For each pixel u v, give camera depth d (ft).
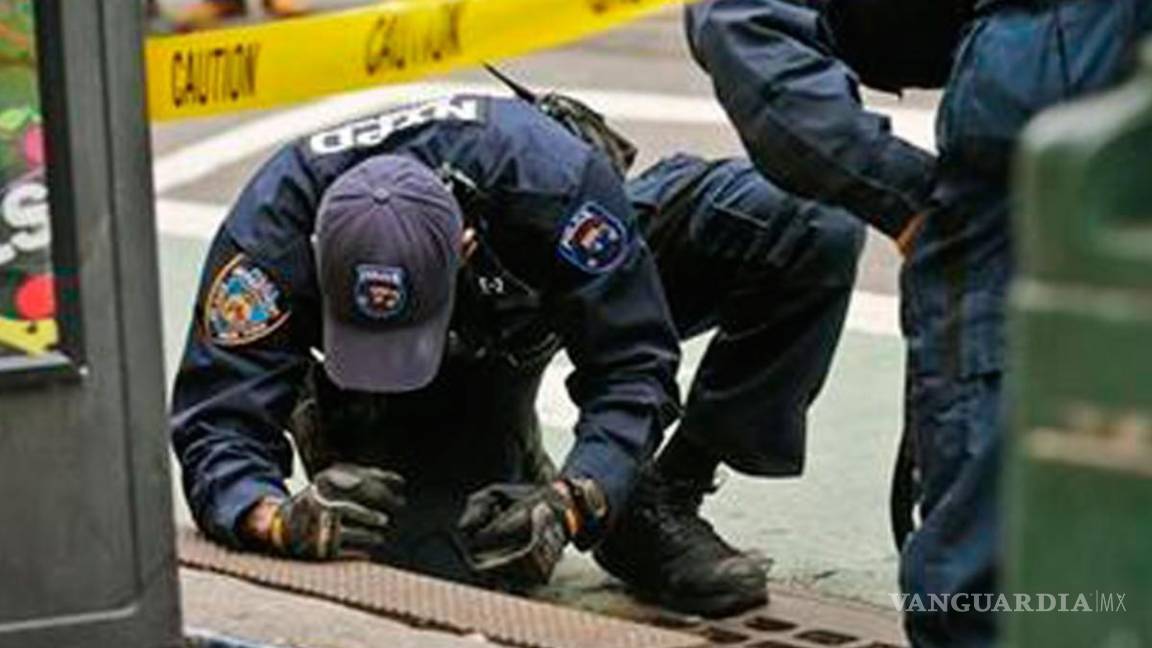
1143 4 27.32
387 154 34.99
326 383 35.99
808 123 30.40
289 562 34.09
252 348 35.19
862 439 47.88
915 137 69.72
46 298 26.99
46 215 26.89
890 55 32.09
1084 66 27.50
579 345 35.53
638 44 92.32
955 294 28.55
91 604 27.76
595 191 35.06
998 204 28.19
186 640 30.78
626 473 34.96
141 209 27.50
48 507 27.40
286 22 33.22
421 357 33.83
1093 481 14.48
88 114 26.94
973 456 28.09
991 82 27.99
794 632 37.42
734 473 44.62
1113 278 14.26
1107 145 14.28
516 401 36.55
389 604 32.27
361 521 34.17
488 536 34.53
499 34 34.24
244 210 35.40
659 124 79.87
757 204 37.06
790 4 31.07
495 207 34.73
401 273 33.42
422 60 33.96
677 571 37.93
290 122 83.35
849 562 41.42
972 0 31.07
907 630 29.17
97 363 27.35
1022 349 14.57
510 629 31.60
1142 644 14.66
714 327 38.40
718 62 31.17
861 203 30.25
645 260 35.65
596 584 39.50
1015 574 14.80
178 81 32.83
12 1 26.45
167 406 28.91
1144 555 14.46
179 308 58.90
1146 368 14.24
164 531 28.22
